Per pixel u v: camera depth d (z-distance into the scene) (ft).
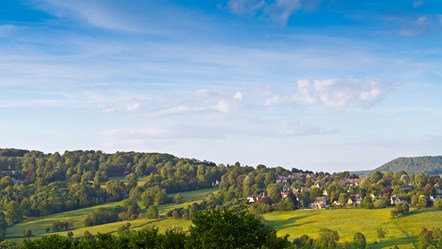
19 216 575.79
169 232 199.00
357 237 412.57
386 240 435.53
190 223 535.60
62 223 534.37
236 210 201.46
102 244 197.26
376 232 467.11
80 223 563.89
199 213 195.42
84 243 197.67
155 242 189.57
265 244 190.39
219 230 182.29
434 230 423.23
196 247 178.40
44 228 539.70
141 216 577.84
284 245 193.57
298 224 533.96
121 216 577.02
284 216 579.48
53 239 199.72
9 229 536.42
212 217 190.90
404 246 413.39
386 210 561.84
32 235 501.56
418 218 509.76
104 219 567.18
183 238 192.03
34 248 193.67
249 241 186.19
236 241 183.42
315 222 535.19
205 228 189.16
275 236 193.57
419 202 567.59
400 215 527.40
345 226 503.61
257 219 197.88
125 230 474.90
